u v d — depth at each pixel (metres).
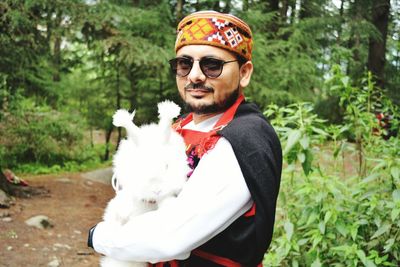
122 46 6.18
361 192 2.64
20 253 4.17
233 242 1.31
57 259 4.18
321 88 9.09
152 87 8.42
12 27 5.38
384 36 11.16
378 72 11.00
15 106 6.91
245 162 1.29
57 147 9.02
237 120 1.40
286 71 8.12
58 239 4.65
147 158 1.28
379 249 2.57
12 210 5.19
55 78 8.00
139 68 7.64
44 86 6.88
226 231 1.32
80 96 9.70
